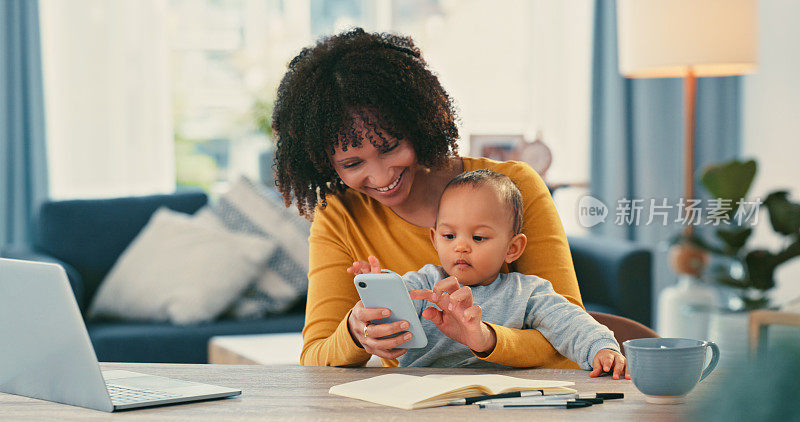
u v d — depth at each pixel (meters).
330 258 1.54
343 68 1.39
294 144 1.47
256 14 4.47
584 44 4.66
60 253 3.43
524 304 1.31
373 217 1.55
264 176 3.91
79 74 4.11
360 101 1.35
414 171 1.48
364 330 1.20
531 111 4.70
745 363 0.47
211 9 4.42
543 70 4.67
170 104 4.27
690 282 4.11
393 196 1.45
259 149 4.50
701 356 0.97
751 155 4.59
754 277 3.81
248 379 1.19
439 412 0.96
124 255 3.30
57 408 1.03
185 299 3.08
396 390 1.04
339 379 1.17
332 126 1.37
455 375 1.13
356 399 1.04
